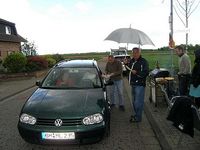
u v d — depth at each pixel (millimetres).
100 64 41625
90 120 5594
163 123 7582
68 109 5711
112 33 8555
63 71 7605
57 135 5449
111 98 9703
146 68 7508
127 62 7930
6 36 32625
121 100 9336
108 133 6473
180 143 5840
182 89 9406
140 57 7531
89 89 6816
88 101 6059
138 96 7680
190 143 5996
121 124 7742
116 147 5996
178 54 9516
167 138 6363
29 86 16781
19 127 5750
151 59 42562
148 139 6508
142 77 7547
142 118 8312
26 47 44219
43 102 6031
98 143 6234
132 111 9289
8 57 23641
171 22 13836
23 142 6348
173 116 5332
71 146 6051
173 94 9312
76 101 6031
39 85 7211
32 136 5566
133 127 7449
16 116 8930
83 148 5941
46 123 5539
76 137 5469
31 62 25594
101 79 7383
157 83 9438
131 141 6367
